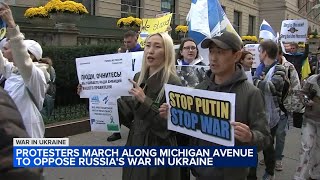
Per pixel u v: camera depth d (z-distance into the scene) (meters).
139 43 8.31
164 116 2.79
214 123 2.50
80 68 3.36
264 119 2.53
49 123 7.81
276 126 5.15
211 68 2.64
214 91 2.55
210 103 2.50
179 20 27.98
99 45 10.66
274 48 5.25
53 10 11.22
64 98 9.70
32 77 3.44
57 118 8.32
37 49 3.88
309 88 4.90
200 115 2.58
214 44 2.59
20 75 3.55
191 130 2.65
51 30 10.65
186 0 28.95
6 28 3.46
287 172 5.91
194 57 5.22
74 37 11.31
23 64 3.36
